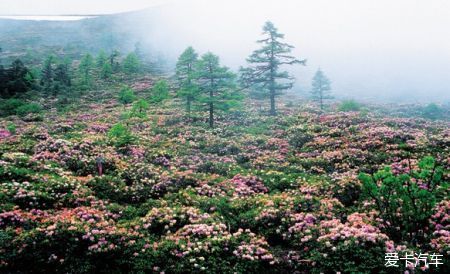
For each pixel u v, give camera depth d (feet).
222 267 35.35
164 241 39.29
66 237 37.17
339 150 85.30
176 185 60.39
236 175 67.92
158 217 45.57
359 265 33.88
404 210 39.70
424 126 121.08
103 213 46.47
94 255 36.17
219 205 51.57
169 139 103.86
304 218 45.73
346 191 57.06
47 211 45.37
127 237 39.47
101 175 61.57
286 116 150.10
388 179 39.60
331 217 46.24
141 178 63.10
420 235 39.58
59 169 62.44
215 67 132.46
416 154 76.18
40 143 79.97
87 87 242.17
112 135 89.20
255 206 51.72
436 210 44.42
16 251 34.99
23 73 225.97
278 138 108.27
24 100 193.57
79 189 53.62
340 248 36.14
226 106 130.72
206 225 42.29
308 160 81.30
